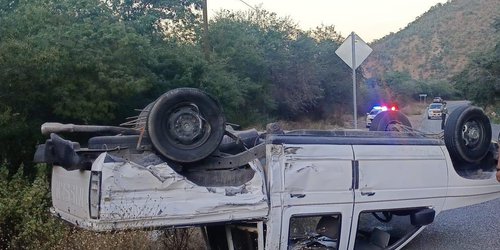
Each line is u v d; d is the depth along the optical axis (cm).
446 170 697
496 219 913
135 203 509
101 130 600
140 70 1449
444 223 888
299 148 588
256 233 591
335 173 602
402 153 658
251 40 2925
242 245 598
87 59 1170
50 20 1238
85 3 1455
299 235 643
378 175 632
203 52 2217
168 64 1778
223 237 615
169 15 2233
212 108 571
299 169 581
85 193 519
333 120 3703
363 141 634
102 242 561
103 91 1186
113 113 1280
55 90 1085
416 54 14862
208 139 568
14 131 981
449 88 8625
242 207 548
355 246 681
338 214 604
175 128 557
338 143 615
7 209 677
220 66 2203
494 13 14388
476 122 746
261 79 2922
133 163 512
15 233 683
